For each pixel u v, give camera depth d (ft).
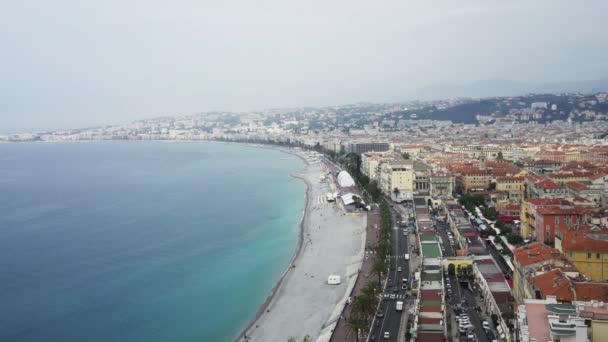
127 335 653.30
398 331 567.59
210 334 654.12
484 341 508.94
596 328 356.79
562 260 565.53
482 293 646.33
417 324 539.70
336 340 579.07
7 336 651.66
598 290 458.50
